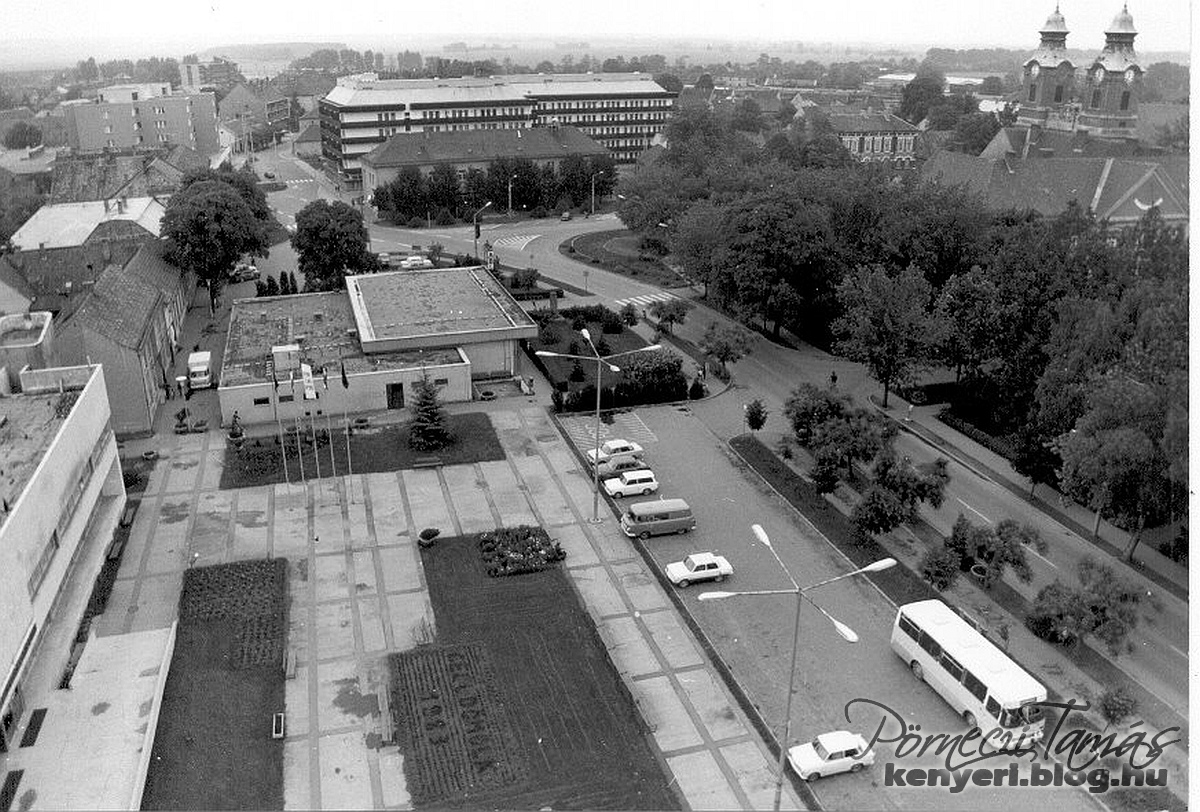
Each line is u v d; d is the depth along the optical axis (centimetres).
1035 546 5659
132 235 10794
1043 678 4662
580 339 9712
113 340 7075
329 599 5272
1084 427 5359
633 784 4003
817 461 6344
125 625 5034
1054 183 11156
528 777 4028
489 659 4772
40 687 4447
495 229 15288
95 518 5788
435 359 8150
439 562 5641
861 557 5775
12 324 6525
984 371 7888
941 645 4475
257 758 4112
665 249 13238
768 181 11375
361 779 4009
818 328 9919
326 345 8462
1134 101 11106
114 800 3847
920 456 7169
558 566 5628
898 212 9444
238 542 5841
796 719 4409
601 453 6906
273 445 7144
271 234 13725
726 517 6269
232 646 4847
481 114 19812
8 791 3878
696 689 4606
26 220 13700
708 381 8688
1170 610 5097
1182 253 6069
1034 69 13712
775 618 5175
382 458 6975
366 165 16900
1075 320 6400
